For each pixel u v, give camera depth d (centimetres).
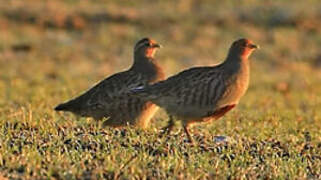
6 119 1416
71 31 4069
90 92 1406
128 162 1049
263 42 4019
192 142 1244
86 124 1386
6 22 4119
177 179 1010
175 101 1252
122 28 4141
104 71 3162
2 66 3109
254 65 3500
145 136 1266
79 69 3158
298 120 1705
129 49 3747
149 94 1273
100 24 4200
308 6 4788
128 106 1373
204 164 1084
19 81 2633
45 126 1308
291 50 3878
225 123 1541
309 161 1191
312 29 4312
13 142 1172
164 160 1073
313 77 3216
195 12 4619
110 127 1402
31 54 3494
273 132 1426
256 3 4853
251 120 1623
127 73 1416
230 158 1156
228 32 4184
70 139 1209
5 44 3638
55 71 3033
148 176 1014
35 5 4528
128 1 4803
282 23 4403
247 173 1077
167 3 4825
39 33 3981
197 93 1239
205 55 3719
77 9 4466
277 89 2800
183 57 3638
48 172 981
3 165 1027
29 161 1033
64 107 1420
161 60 3506
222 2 4888
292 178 1072
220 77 1254
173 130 1377
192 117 1260
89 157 1080
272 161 1154
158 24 4256
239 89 1272
